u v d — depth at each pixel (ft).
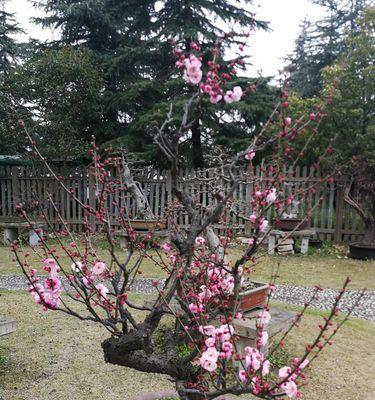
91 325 13.25
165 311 6.05
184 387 5.85
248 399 8.69
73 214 29.71
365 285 18.99
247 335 9.77
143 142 32.55
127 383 9.82
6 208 30.48
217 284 6.50
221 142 32.73
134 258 22.56
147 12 36.68
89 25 40.78
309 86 54.29
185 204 5.97
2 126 30.14
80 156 30.50
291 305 15.62
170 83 31.48
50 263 5.43
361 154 23.58
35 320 13.66
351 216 27.99
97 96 31.83
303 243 25.50
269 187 5.87
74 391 9.43
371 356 11.43
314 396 9.27
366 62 24.20
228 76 5.30
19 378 9.96
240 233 21.65
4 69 45.57
